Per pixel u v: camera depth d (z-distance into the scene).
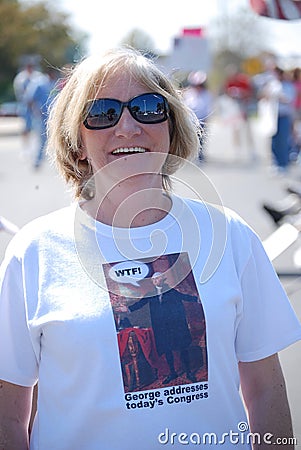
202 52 16.08
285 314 2.29
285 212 6.64
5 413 2.23
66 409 2.13
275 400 2.29
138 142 2.26
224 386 2.16
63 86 2.42
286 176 14.92
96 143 2.27
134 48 2.43
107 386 2.10
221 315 2.15
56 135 2.39
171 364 2.11
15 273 2.21
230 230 2.27
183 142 2.42
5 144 25.66
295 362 4.71
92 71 2.28
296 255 6.49
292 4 7.72
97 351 2.10
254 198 12.14
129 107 2.25
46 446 2.15
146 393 2.11
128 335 2.11
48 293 2.16
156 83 2.29
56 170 2.48
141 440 2.10
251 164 17.64
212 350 2.14
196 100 15.74
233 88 19.83
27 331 2.20
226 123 20.83
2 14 55.62
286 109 15.28
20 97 18.48
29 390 2.26
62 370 2.13
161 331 2.12
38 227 2.26
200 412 2.13
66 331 2.11
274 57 17.02
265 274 2.30
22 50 55.97
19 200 12.23
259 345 2.29
